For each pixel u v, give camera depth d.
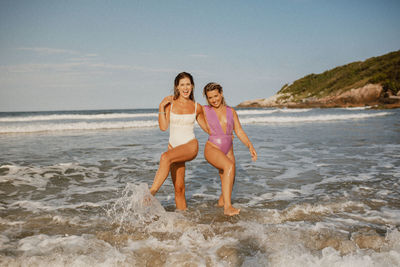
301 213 3.60
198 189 4.90
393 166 6.29
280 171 6.04
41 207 3.92
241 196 4.44
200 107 3.85
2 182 5.14
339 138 11.31
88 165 6.59
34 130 15.52
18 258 2.43
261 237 2.87
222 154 3.60
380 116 26.78
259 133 13.73
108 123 18.78
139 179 5.48
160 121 3.72
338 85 85.75
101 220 3.45
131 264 2.40
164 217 3.46
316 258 2.41
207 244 2.76
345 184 4.95
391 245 2.65
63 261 2.40
